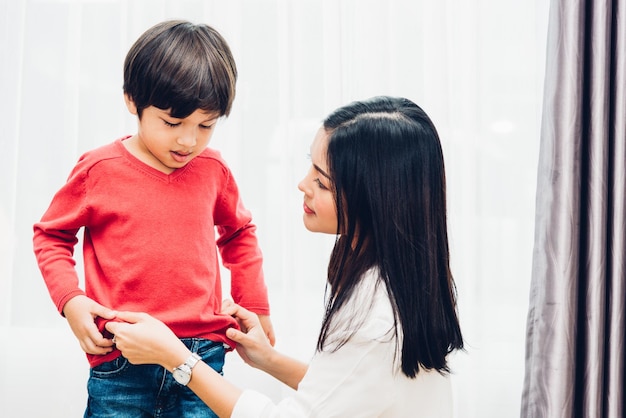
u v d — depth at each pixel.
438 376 0.99
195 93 1.03
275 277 1.58
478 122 1.60
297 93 1.58
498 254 1.63
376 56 1.58
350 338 0.93
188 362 0.97
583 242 1.51
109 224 1.10
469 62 1.59
